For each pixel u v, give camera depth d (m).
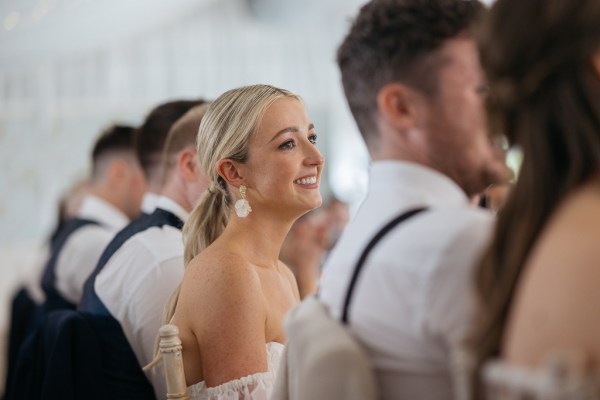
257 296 2.28
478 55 1.38
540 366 1.21
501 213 1.35
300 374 1.57
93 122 10.79
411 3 1.57
